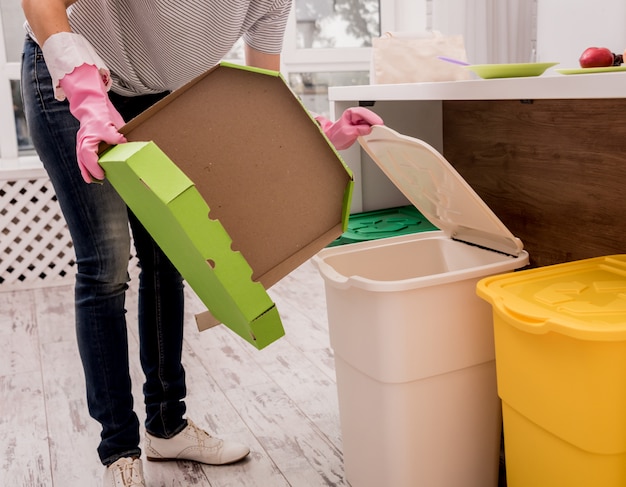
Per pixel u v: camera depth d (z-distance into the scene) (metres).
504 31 3.19
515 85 1.29
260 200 1.06
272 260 1.09
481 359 1.26
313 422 1.71
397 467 1.25
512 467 1.18
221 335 2.36
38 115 1.23
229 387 1.94
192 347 2.26
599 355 0.94
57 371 2.12
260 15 1.35
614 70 1.28
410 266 1.56
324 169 1.09
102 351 1.33
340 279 1.25
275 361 2.11
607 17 2.58
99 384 1.34
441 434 1.26
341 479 1.45
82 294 1.31
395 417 1.22
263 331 0.91
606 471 1.00
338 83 3.71
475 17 3.13
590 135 1.45
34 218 3.23
